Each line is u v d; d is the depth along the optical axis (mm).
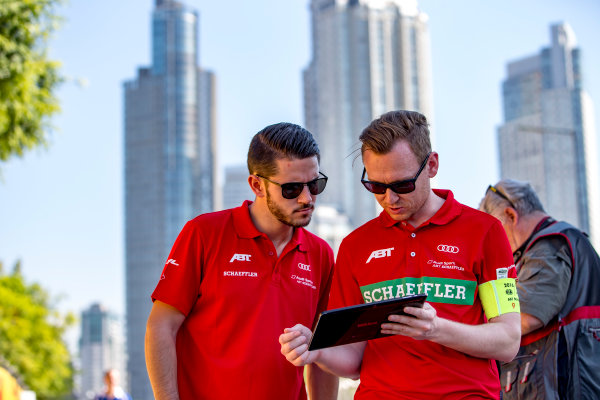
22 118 13125
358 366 3486
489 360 3324
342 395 6184
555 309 4086
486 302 3289
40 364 32219
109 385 12156
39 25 12812
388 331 3061
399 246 3406
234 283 3680
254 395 3605
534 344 4219
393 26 196875
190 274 3703
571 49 183500
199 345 3689
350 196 186625
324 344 3029
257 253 3721
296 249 3820
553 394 4082
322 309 3984
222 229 3770
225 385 3611
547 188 145750
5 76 12531
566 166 146000
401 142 3246
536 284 4156
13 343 30109
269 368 3621
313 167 3625
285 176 3584
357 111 191625
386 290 3389
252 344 3633
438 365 3223
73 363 40750
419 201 3314
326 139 194625
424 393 3205
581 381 4059
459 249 3334
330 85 195375
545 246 4254
